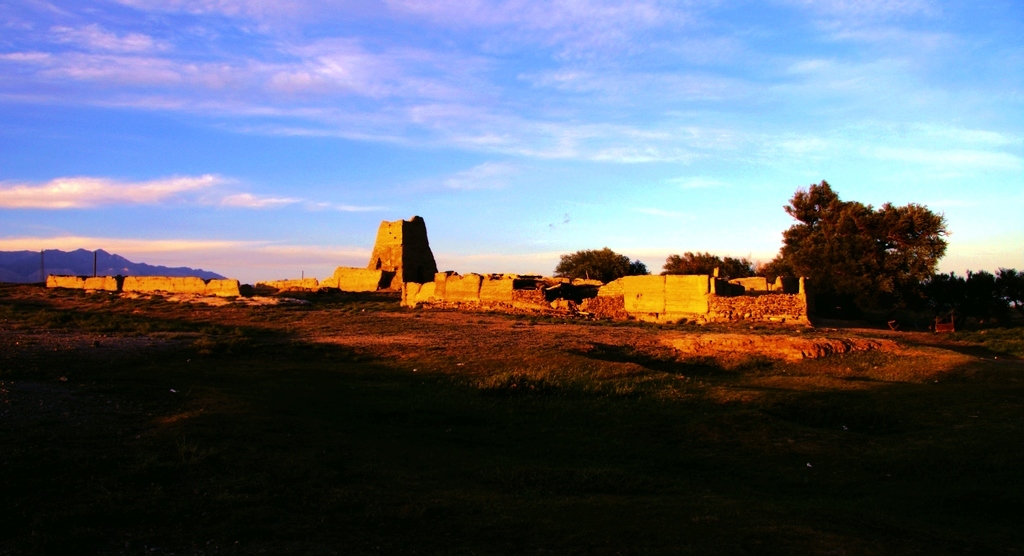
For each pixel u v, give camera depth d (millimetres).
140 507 7355
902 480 10383
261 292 55562
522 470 9820
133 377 15891
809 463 11422
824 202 56500
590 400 16312
